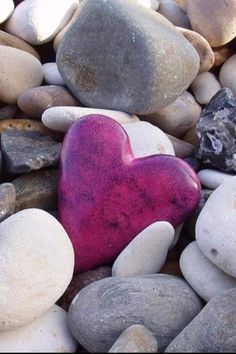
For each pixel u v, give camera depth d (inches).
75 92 21.2
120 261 18.3
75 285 18.6
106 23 20.3
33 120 21.2
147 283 17.5
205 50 22.1
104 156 19.0
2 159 20.0
